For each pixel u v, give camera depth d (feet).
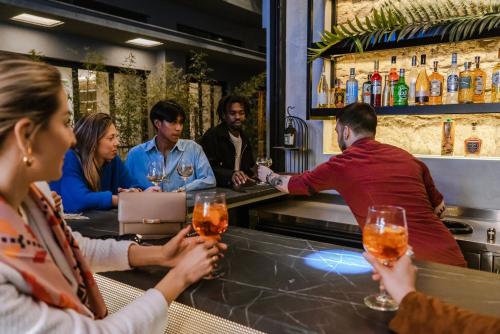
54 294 2.06
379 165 5.94
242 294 3.11
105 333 2.15
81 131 6.40
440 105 7.98
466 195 8.89
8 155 2.04
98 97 21.17
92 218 5.60
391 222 2.71
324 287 3.25
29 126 2.01
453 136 9.07
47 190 2.77
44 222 2.55
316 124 10.71
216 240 3.64
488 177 8.59
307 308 2.86
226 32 32.17
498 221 8.43
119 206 4.53
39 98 2.02
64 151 2.21
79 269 2.75
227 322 3.06
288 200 10.69
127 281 3.48
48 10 16.70
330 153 10.58
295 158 11.09
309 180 6.50
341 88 9.82
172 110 8.51
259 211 9.41
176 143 9.07
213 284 3.32
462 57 8.79
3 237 1.97
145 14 25.63
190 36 24.00
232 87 31.99
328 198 10.39
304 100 10.80
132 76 21.65
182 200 4.58
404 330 2.44
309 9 9.46
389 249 2.69
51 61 20.57
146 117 21.39
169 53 25.70
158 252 3.56
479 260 7.03
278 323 2.67
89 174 6.38
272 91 11.13
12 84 1.97
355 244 8.20
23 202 2.47
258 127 23.81
